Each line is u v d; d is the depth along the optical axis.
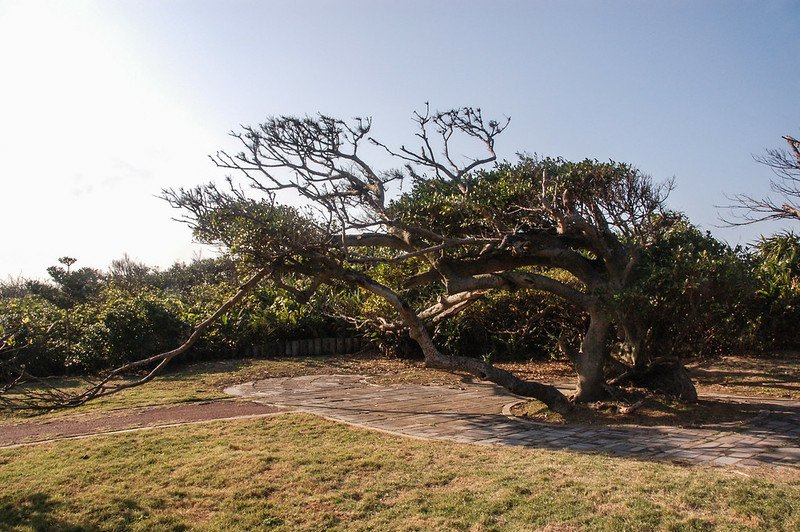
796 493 5.46
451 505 5.58
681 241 10.91
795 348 17.05
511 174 11.01
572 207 10.29
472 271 11.73
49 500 6.04
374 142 11.52
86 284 28.28
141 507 5.82
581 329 15.72
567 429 8.92
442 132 11.67
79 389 14.05
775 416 9.44
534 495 5.70
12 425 9.70
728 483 5.76
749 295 10.25
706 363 15.17
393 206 11.42
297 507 5.73
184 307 20.73
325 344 21.12
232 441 8.16
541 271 16.09
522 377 15.84
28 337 15.81
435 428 9.16
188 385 14.38
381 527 5.23
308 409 10.98
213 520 5.51
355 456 7.24
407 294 19.66
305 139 10.49
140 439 8.34
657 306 9.56
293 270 10.72
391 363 18.75
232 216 10.25
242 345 20.20
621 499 5.48
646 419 9.35
